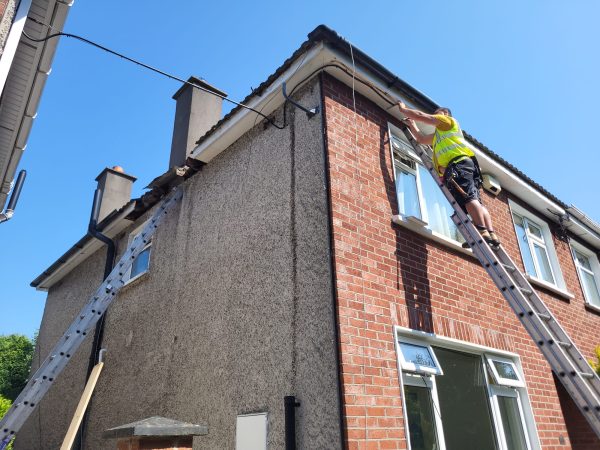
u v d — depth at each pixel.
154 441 3.61
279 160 5.88
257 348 5.08
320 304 4.54
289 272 5.06
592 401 3.74
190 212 7.43
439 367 4.98
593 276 10.45
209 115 9.49
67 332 6.05
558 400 6.45
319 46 5.38
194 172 7.70
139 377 7.01
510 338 6.27
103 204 11.12
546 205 8.95
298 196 5.35
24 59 5.22
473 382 5.53
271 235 5.52
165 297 7.18
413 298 5.18
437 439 4.66
